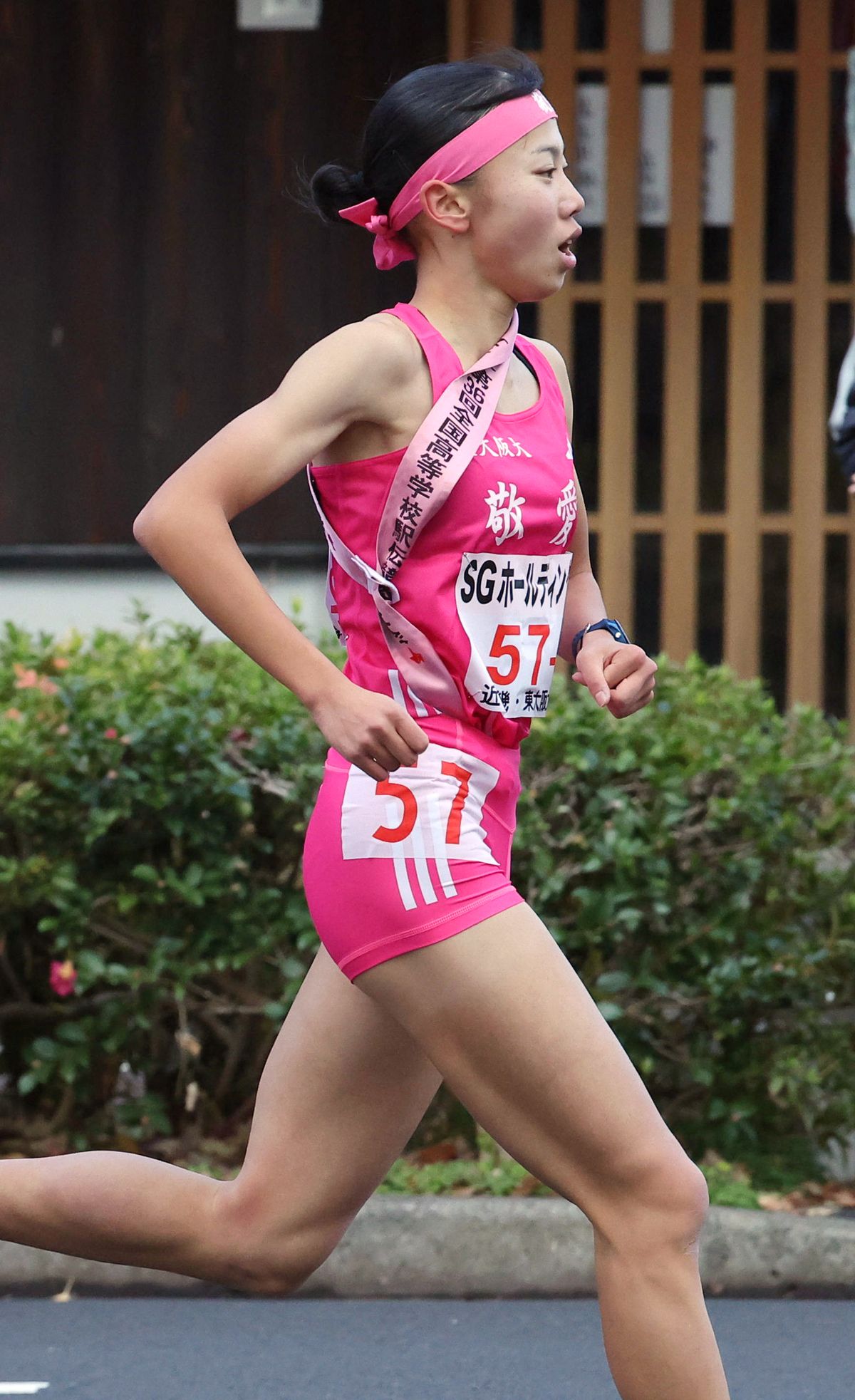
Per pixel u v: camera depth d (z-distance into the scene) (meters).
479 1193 17.70
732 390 28.80
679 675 21.20
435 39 27.97
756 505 28.92
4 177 28.03
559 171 10.56
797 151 28.52
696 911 18.78
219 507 9.58
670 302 28.64
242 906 18.30
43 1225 11.06
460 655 10.20
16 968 18.97
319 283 28.16
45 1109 19.30
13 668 19.69
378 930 10.02
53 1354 15.20
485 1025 9.81
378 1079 10.75
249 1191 10.94
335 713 9.54
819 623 28.95
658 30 28.38
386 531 10.14
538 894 18.39
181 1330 15.84
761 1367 14.87
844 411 20.78
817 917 19.14
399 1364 14.97
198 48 27.86
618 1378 10.04
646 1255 9.81
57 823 17.98
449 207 10.42
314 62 27.89
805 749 19.78
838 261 28.81
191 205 28.08
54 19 27.83
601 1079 9.74
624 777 18.67
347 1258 16.86
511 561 10.34
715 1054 19.03
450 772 10.17
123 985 18.73
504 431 10.35
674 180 28.48
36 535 28.44
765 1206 18.20
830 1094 19.16
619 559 29.05
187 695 18.38
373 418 10.08
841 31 28.38
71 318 28.22
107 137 27.98
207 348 28.20
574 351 29.08
